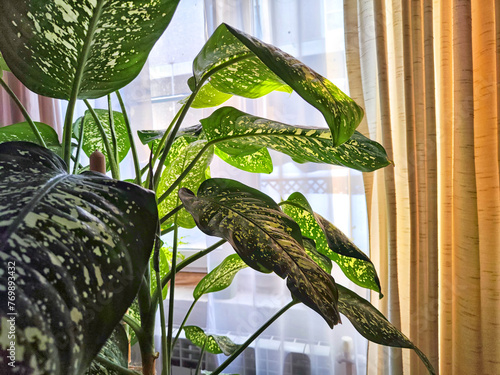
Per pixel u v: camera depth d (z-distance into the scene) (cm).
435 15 109
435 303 101
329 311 33
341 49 118
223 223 41
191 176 70
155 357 47
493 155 102
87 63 36
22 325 16
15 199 23
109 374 42
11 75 132
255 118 55
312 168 120
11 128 62
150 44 37
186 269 147
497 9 98
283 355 123
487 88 102
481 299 104
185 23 134
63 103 144
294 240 41
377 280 61
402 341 51
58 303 18
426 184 103
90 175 28
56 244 20
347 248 50
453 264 106
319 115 119
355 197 115
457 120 101
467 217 99
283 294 124
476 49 105
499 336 102
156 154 57
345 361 119
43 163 29
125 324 59
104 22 33
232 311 127
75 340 17
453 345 107
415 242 101
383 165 52
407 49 101
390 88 113
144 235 23
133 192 26
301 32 118
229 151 66
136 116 128
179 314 138
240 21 120
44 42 33
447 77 105
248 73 54
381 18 103
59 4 31
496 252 102
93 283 20
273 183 123
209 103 71
